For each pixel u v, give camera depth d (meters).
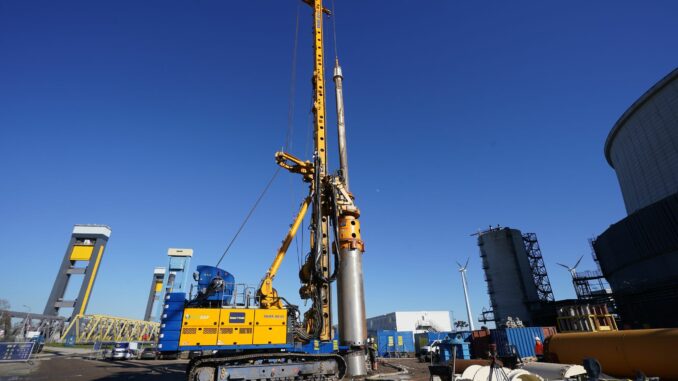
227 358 16.77
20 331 85.81
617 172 66.81
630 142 59.34
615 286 54.69
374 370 24.84
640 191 57.47
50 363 39.91
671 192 50.53
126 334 111.19
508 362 17.20
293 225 25.70
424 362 35.62
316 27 30.81
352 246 22.08
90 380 23.14
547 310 65.81
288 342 18.56
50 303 103.06
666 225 41.16
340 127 27.55
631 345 14.54
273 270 23.81
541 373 14.10
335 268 21.78
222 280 18.86
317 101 27.91
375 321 98.12
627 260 48.31
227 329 17.66
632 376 14.63
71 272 108.94
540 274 78.94
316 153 26.06
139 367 34.06
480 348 34.97
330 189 23.94
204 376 16.33
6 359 39.09
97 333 103.62
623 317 48.25
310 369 18.17
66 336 96.00
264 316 18.52
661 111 52.34
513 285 71.56
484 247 78.12
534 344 32.47
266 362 17.86
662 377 13.62
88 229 112.06
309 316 21.80
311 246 23.53
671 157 50.69
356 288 21.34
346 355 19.97
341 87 29.17
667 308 40.72
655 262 43.31
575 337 17.23
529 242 81.69
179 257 98.94
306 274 23.17
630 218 46.69
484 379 12.45
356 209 23.19
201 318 17.45
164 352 16.77
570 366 13.63
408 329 83.44
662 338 13.68
